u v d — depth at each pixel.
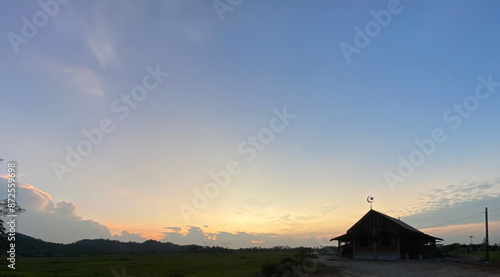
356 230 43.69
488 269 29.19
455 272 27.58
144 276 34.56
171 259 63.66
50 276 36.44
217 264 40.78
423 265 32.88
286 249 104.44
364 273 27.66
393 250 41.19
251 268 33.97
